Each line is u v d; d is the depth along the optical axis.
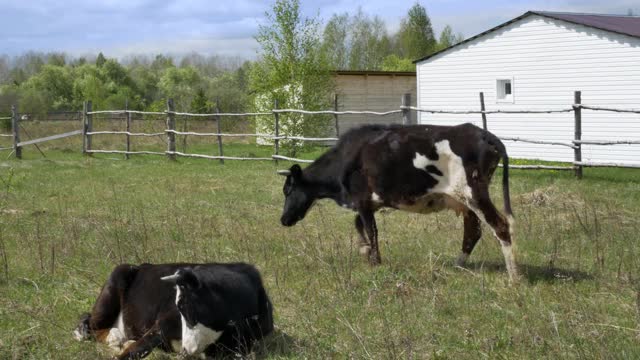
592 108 13.91
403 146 7.16
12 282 7.14
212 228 9.55
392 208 7.54
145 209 11.29
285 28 21.88
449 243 8.48
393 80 29.58
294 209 8.35
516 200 11.38
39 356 5.21
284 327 5.75
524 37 21.30
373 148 7.39
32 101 42.31
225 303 4.69
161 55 88.44
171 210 11.00
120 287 5.22
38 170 17.23
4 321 6.02
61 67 53.38
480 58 22.53
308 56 22.22
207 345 4.69
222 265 5.04
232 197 12.50
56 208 11.40
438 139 6.97
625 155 19.28
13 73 65.75
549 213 10.15
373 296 6.35
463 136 6.87
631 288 6.48
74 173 16.55
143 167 17.80
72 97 48.75
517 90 21.64
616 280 6.74
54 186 14.23
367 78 28.97
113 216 10.55
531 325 5.52
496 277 7.00
